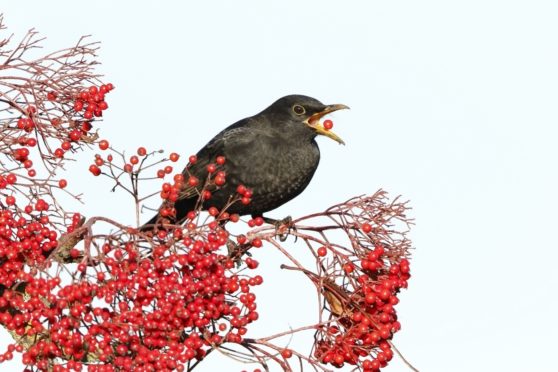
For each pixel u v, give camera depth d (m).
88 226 10.66
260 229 12.17
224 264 11.11
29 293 10.20
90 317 10.02
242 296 10.99
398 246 11.66
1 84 11.80
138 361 10.25
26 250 10.87
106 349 10.11
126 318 10.10
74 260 11.09
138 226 10.90
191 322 10.62
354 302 11.39
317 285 11.63
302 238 12.00
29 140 11.66
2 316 10.45
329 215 11.97
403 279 11.54
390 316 11.31
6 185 11.16
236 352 10.88
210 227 10.81
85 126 12.01
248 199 11.84
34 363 10.24
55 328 10.02
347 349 11.34
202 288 10.52
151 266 10.43
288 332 11.25
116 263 10.34
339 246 11.79
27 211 11.12
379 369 11.38
